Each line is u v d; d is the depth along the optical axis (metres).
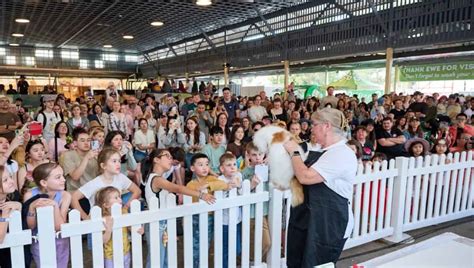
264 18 12.05
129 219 2.05
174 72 19.33
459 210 3.99
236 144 4.22
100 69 22.30
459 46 7.60
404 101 8.20
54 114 5.74
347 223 2.05
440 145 4.56
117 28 14.06
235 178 2.80
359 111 7.77
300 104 8.23
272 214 2.59
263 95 8.02
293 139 2.08
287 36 11.77
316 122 2.03
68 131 5.02
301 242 2.11
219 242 2.40
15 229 1.78
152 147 5.11
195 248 2.47
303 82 14.58
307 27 11.04
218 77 16.84
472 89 10.65
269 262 2.67
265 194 2.56
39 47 20.50
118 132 3.91
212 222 2.66
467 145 5.32
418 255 1.67
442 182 3.76
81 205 2.64
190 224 2.28
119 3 9.66
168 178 3.62
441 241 1.93
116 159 2.69
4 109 5.51
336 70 11.94
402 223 3.47
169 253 2.23
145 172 3.32
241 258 2.57
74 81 21.34
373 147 4.77
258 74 14.45
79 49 21.47
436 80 10.59
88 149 3.41
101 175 2.73
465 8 7.24
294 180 2.06
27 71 19.84
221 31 14.60
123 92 11.24
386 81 8.95
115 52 22.64
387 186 3.41
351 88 12.67
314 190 2.01
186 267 2.31
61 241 2.07
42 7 10.13
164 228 2.28
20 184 2.93
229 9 10.95
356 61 9.73
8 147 3.12
